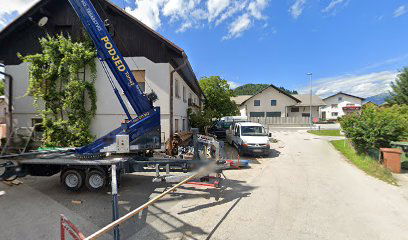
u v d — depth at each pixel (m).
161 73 11.16
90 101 11.34
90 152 6.32
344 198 5.51
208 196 5.64
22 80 11.59
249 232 3.86
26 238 3.64
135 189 6.14
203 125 17.17
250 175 7.73
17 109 11.46
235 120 24.41
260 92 42.75
